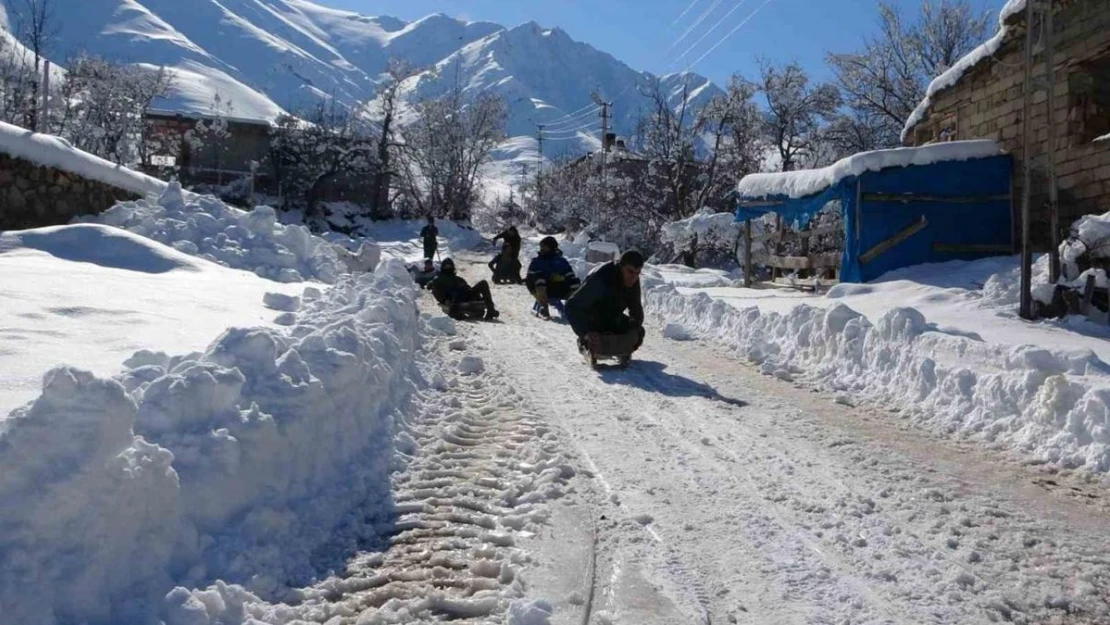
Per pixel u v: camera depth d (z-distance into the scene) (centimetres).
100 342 656
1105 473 624
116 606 337
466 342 1206
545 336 1318
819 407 845
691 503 555
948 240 1728
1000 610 416
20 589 310
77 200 1406
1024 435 704
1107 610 417
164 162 4816
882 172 1711
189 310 834
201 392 444
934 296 1433
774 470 629
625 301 1062
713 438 716
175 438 418
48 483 328
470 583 426
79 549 331
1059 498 581
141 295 877
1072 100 1576
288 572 416
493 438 701
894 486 597
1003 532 515
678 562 464
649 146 4284
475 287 1536
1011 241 1717
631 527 511
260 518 430
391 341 788
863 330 998
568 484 587
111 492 346
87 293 844
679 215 4062
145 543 363
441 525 501
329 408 553
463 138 6169
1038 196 1644
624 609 407
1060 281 1252
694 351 1191
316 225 4738
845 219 1739
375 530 489
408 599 405
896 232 1712
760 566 460
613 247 3031
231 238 1409
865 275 1706
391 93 5678
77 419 343
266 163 4928
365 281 1148
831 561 468
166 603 345
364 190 5447
